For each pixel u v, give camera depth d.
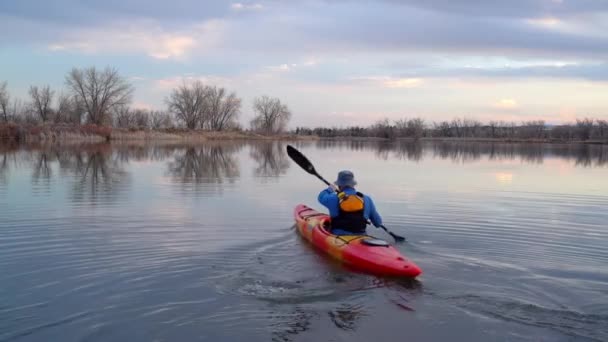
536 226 8.44
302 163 9.38
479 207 10.31
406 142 64.88
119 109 60.09
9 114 49.78
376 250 5.94
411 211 9.77
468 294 4.99
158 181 14.04
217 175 15.96
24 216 8.62
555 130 68.44
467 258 6.36
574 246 7.07
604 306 4.69
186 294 4.89
